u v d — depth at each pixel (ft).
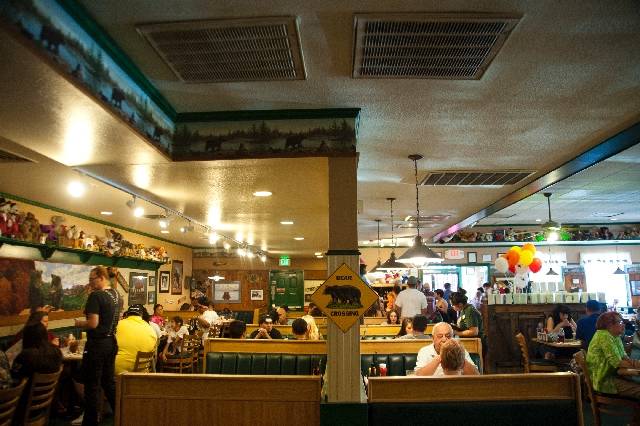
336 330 11.62
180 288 46.93
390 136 15.83
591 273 46.11
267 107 12.97
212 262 52.44
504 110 13.39
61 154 13.19
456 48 9.77
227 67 10.55
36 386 12.89
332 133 13.03
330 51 9.96
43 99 9.20
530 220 42.24
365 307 11.71
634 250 46.34
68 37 8.21
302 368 17.67
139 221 30.27
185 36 9.29
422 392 10.41
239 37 9.32
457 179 22.11
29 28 7.19
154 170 14.92
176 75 11.00
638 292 45.68
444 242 45.55
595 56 10.27
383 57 10.13
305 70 10.77
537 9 8.54
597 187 27.45
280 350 18.63
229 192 18.63
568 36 9.46
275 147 13.10
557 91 12.12
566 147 17.15
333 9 8.53
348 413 10.41
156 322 28.53
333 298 11.80
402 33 9.21
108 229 30.91
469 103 12.82
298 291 52.44
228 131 13.32
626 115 13.87
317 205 21.68
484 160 19.01
